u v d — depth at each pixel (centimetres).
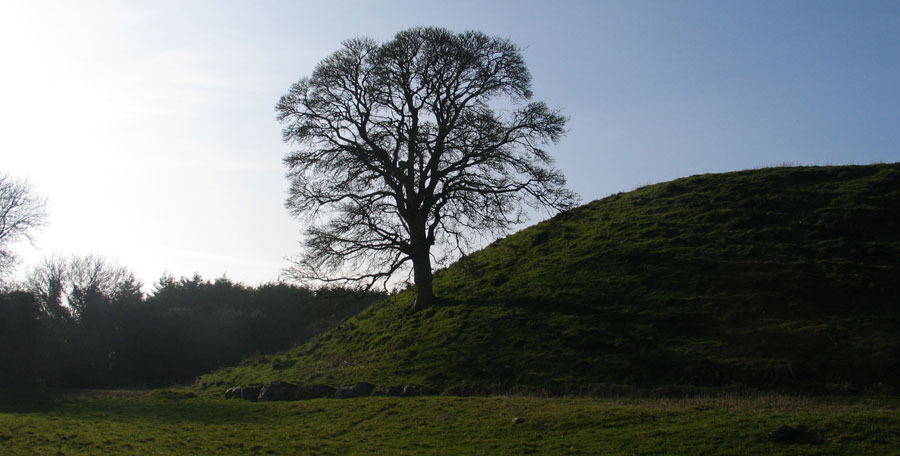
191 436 2009
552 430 1812
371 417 2195
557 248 4069
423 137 3369
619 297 3222
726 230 3716
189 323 6028
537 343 2927
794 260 3256
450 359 2928
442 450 1706
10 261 5603
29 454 1778
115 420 2356
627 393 2417
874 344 2506
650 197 4550
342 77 3409
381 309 4122
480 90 3481
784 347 2583
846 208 3716
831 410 1842
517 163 3394
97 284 5847
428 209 3497
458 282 4044
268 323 6781
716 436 1606
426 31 3428
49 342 5156
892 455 1391
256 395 2886
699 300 3045
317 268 3366
